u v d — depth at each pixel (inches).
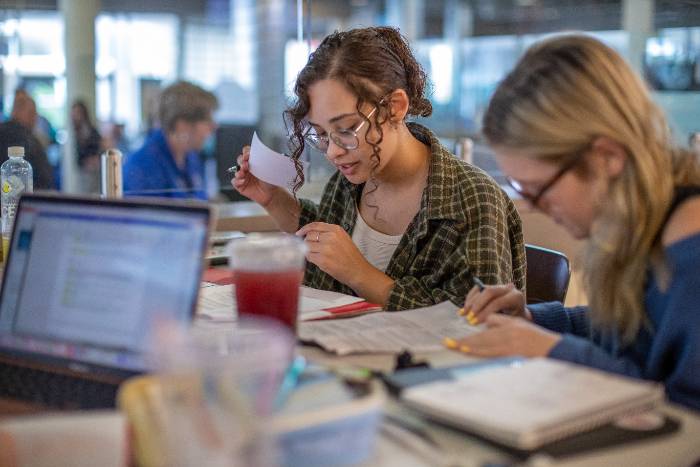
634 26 168.4
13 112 106.0
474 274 63.0
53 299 42.0
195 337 26.3
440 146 69.4
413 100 70.0
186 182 120.9
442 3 276.7
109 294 40.5
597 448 30.7
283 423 26.9
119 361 39.2
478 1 240.5
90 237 41.9
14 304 43.1
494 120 43.3
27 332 42.3
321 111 65.5
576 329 55.4
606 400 32.8
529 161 41.9
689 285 39.3
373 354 45.1
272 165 71.5
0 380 40.0
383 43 66.9
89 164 148.6
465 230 65.5
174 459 25.3
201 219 38.8
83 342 40.4
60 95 149.9
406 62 69.2
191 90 121.4
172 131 119.6
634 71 42.4
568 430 31.1
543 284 71.7
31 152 107.3
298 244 42.7
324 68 64.8
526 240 114.9
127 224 41.0
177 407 25.2
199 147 120.9
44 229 43.4
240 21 260.5
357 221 73.9
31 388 38.9
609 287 42.9
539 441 30.0
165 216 40.0
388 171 70.1
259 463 25.0
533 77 41.9
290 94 73.0
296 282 42.3
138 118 190.1
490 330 45.7
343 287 71.5
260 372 25.2
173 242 39.3
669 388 39.9
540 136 40.9
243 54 257.9
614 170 41.1
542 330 45.1
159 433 25.9
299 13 120.5
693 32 164.6
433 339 47.4
